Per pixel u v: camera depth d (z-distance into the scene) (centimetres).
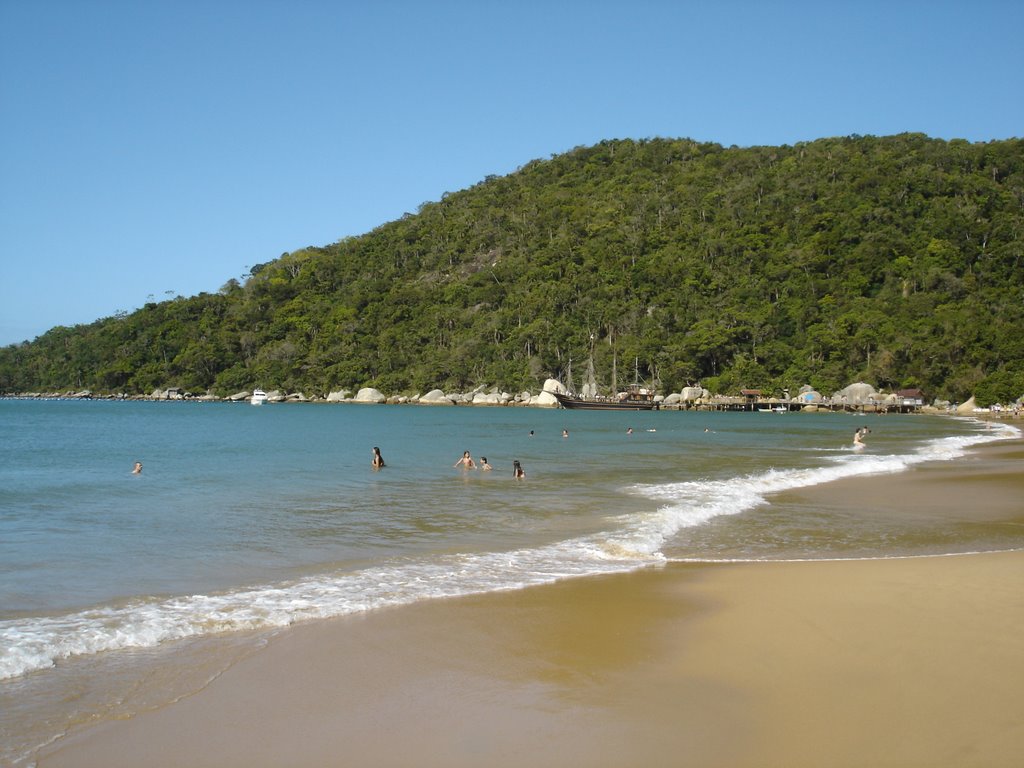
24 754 658
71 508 2112
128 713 743
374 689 802
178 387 17812
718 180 19925
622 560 1438
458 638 967
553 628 1008
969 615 1033
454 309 17462
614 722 718
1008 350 11300
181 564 1406
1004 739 666
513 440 5375
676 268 15788
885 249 14512
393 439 5447
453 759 650
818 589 1191
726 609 1088
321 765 642
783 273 14888
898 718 713
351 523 1867
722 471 3158
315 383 16975
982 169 17250
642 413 12100
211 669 856
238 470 3177
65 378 19350
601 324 15400
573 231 18612
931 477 2867
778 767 627
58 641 937
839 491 2464
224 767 639
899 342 12356
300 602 1130
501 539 1658
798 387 12838
